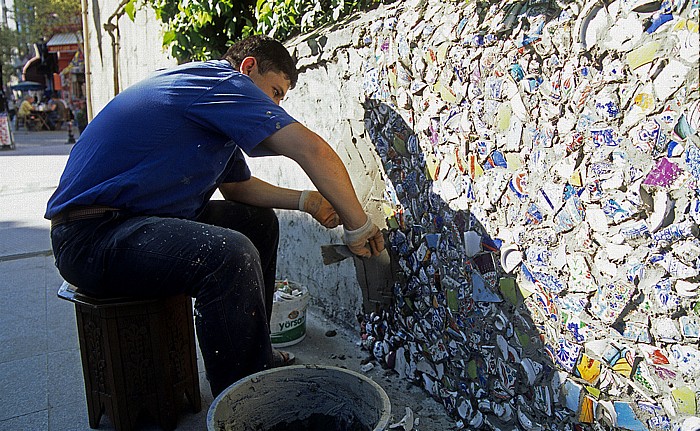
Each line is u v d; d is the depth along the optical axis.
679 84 1.23
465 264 1.89
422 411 2.11
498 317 1.79
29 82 31.39
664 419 1.38
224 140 2.04
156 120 1.95
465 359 1.97
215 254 1.85
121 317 1.98
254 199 2.45
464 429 1.98
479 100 1.75
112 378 2.01
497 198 1.73
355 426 1.76
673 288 1.31
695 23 1.19
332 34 2.54
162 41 4.74
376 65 2.24
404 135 2.13
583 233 1.49
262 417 1.77
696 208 1.24
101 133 1.99
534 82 1.55
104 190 1.91
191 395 2.19
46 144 17.48
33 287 3.74
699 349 1.28
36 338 2.93
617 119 1.36
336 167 1.90
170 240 1.87
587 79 1.41
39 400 2.34
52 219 2.04
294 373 1.79
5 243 4.86
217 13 3.62
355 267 2.49
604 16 1.35
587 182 1.45
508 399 1.80
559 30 1.46
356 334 2.76
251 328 1.92
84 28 8.89
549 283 1.60
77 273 1.96
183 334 2.13
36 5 29.72
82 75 28.16
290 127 1.86
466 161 1.83
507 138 1.67
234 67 2.20
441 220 1.99
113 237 1.91
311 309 3.15
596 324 1.49
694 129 1.22
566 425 1.61
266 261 2.46
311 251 3.09
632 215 1.36
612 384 1.48
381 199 2.33
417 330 2.22
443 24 1.87
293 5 3.09
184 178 2.00
